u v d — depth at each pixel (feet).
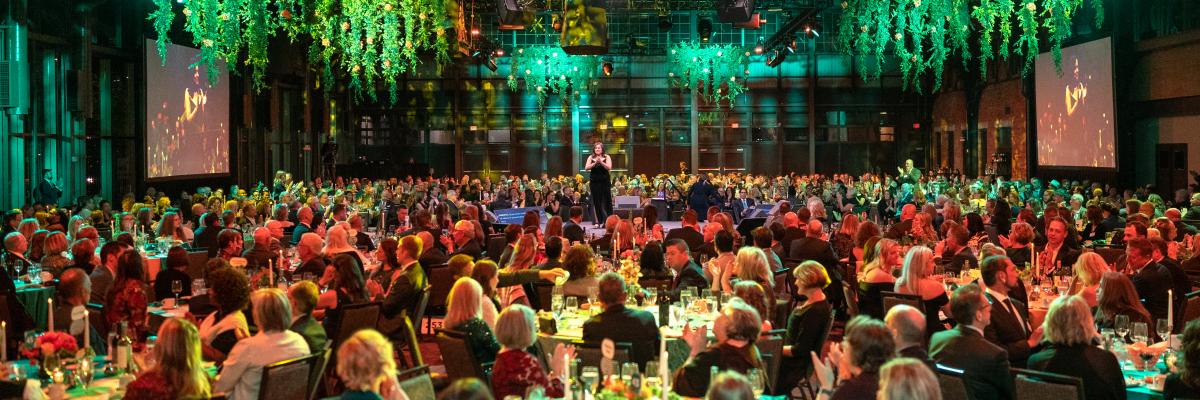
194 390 18.74
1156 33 88.38
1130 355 24.85
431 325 44.70
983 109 120.37
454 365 24.16
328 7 71.05
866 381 17.57
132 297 28.53
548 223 46.83
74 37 75.66
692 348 22.15
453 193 86.22
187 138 86.69
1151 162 90.89
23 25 66.95
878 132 137.69
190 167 87.40
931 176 120.67
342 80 133.18
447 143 137.08
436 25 78.18
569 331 28.35
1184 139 85.51
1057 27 65.57
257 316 22.50
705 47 127.65
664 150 137.59
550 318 27.99
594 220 98.48
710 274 41.04
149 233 56.44
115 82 83.66
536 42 133.39
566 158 137.39
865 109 137.18
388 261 37.58
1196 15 82.17
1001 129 115.03
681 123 137.69
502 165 137.18
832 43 136.36
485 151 137.18
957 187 104.58
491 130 137.18
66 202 76.07
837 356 19.77
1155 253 33.40
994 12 65.57
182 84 85.76
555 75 130.00
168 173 83.56
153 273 47.21
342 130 134.62
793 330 27.32
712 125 137.28
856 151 137.69
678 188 108.47
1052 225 39.34
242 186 102.27
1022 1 64.44
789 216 50.70
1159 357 25.61
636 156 137.69
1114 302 26.89
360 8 69.21
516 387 20.45
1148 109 89.66
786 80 136.77
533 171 137.39
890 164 137.59
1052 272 38.19
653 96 137.28
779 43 115.85
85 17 75.31
